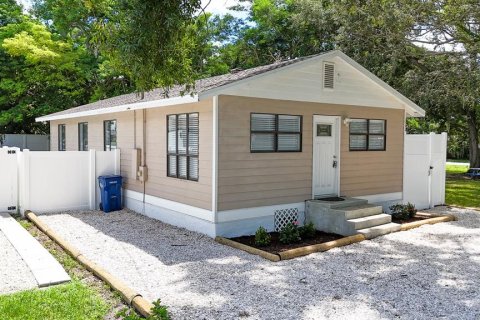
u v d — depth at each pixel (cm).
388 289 579
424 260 724
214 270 653
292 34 2719
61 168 1137
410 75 1814
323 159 1026
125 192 1217
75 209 1167
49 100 2459
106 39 653
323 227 942
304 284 593
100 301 509
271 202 918
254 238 855
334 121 1045
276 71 887
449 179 2267
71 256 707
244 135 867
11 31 2302
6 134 2452
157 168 1055
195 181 900
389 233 919
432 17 1494
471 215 1167
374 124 1134
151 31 603
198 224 895
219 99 827
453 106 2084
